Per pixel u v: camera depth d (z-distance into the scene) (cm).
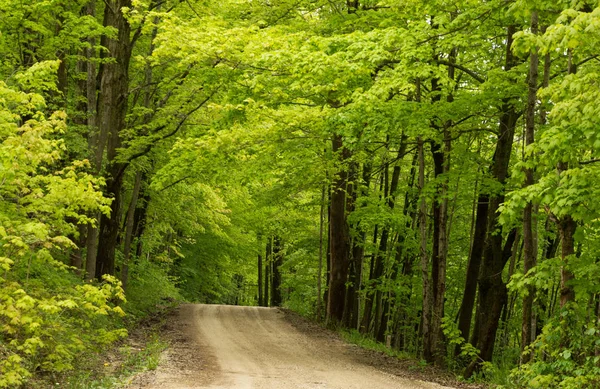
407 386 1179
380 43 1296
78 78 1920
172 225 3578
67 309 1210
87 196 992
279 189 2223
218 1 1909
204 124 1902
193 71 1694
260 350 1659
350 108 1391
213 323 2330
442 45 1288
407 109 1368
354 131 1420
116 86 1905
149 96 2244
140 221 3080
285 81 1525
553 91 901
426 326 1591
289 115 1609
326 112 1555
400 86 1357
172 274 4144
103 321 1606
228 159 1688
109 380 1036
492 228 1598
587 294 977
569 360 942
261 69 1497
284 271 3562
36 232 875
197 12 1934
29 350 875
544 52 795
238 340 1866
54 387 968
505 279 1756
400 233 2264
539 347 1040
